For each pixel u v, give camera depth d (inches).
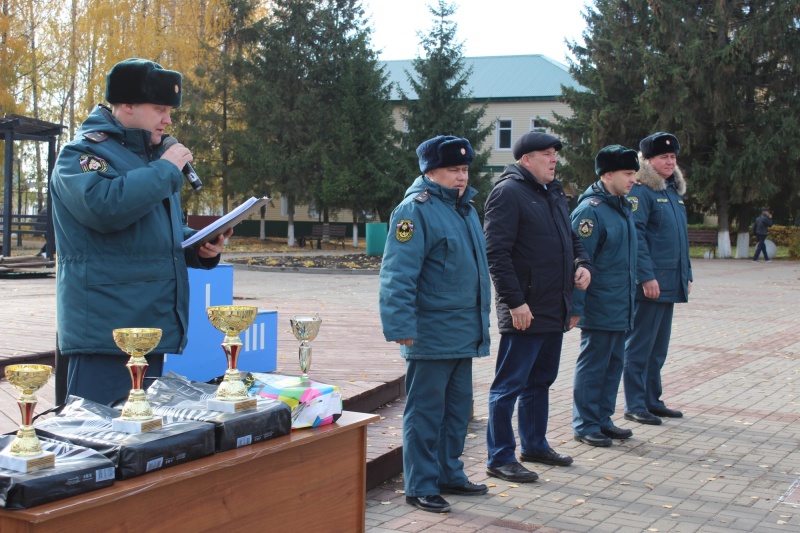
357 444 121.3
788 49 1107.3
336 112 1358.3
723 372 346.9
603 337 231.5
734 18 1137.4
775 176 1141.1
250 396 107.7
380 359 288.0
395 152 1375.5
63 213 124.3
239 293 617.9
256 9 1386.6
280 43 1325.0
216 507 95.4
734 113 1131.9
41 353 243.6
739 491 193.8
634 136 1236.5
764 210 1125.1
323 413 114.5
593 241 225.8
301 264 895.1
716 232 1231.5
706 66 1114.1
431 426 178.1
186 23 1311.5
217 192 1390.3
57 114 1507.1
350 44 1360.7
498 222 194.9
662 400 293.0
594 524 170.4
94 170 118.6
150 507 87.5
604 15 1270.9
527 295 196.9
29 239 1317.7
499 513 176.1
